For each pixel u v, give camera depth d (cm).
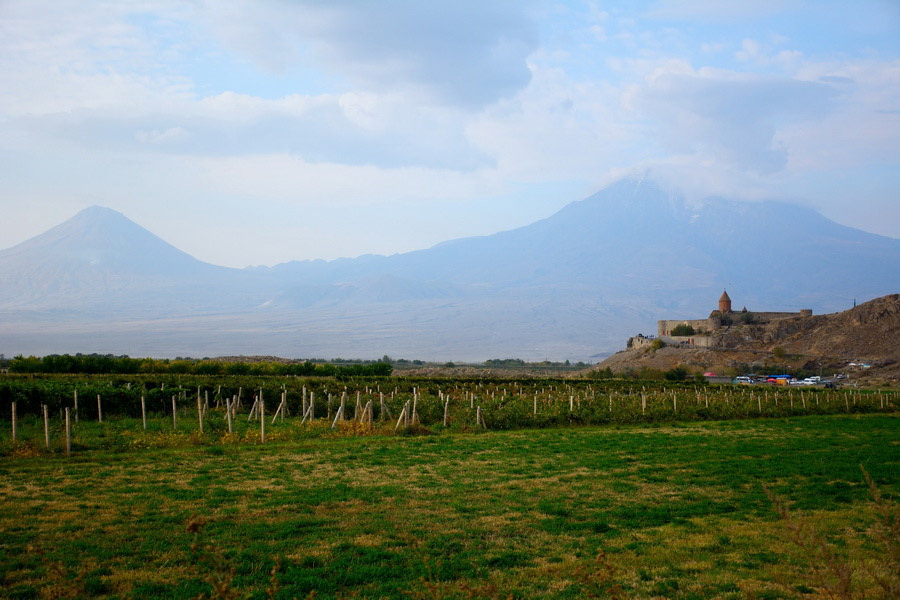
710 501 1700
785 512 949
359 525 1451
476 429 3369
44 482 1873
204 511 1555
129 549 1267
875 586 1053
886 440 3028
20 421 3209
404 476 2022
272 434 2867
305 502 1652
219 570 836
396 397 4103
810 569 1170
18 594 1057
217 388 4138
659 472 2114
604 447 2708
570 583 1123
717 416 4378
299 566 1195
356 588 1097
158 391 3703
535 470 2141
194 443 2691
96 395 3438
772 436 3209
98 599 1044
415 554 1260
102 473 2017
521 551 1288
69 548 1271
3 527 1409
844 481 1959
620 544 1336
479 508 1609
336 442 2789
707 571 1184
